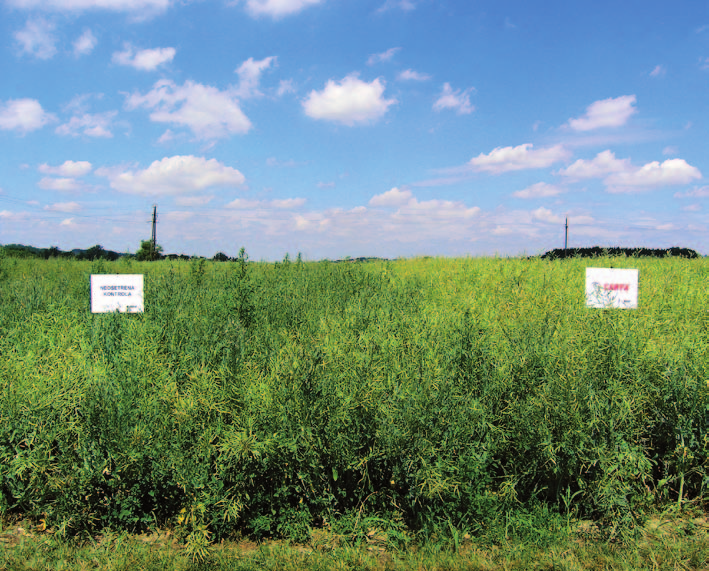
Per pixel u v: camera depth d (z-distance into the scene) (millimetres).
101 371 3895
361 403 3504
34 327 5449
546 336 4551
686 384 3871
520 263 10930
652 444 4004
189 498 3221
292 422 3297
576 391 3531
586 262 11031
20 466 3262
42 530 3436
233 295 6336
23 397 3551
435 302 7648
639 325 4812
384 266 11844
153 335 4660
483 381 4004
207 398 3451
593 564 3104
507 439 3740
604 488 3395
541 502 3654
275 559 3066
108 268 11070
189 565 3012
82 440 3318
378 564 3109
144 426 3268
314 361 3863
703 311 6434
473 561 3102
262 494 3396
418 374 3861
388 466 3555
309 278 9625
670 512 3660
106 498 3408
